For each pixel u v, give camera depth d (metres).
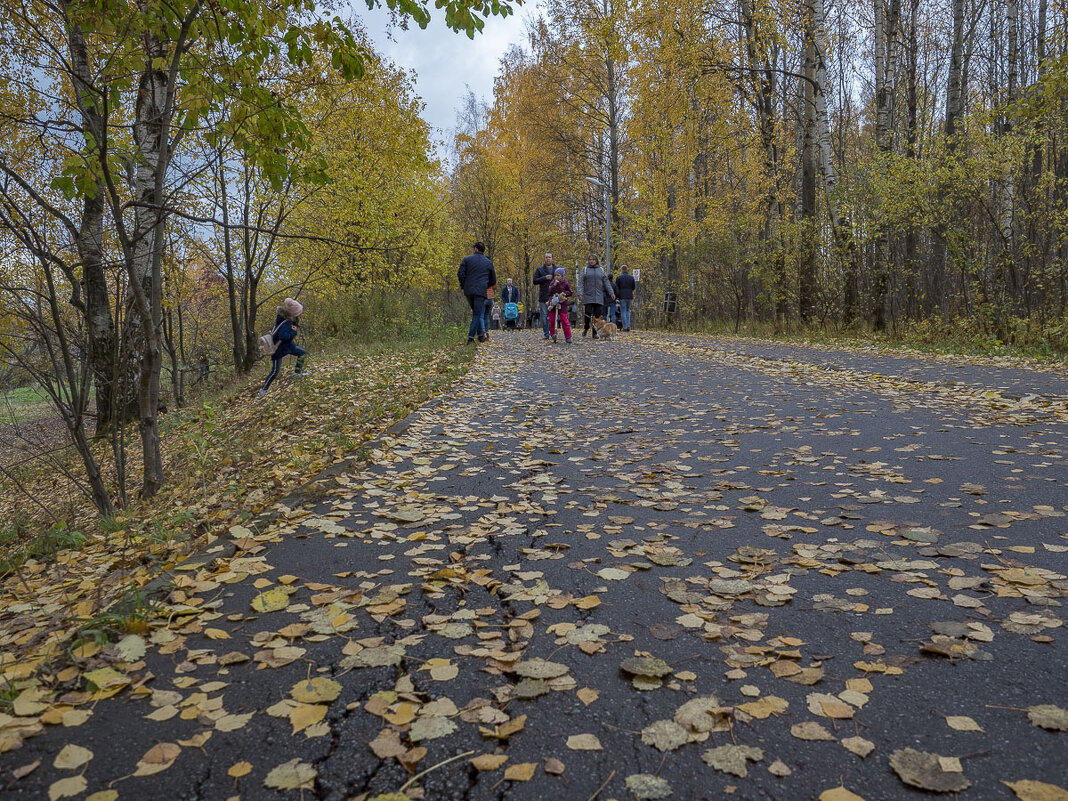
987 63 27.11
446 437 6.20
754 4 18.34
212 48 4.89
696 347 15.79
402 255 20.12
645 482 4.56
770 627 2.47
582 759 1.76
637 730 1.87
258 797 1.65
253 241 17.00
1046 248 13.40
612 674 2.18
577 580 2.97
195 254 15.23
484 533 3.63
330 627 2.55
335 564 3.22
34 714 2.02
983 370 10.09
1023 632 2.35
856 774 1.67
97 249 6.17
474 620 2.61
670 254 24.86
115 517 5.07
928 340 14.67
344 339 20.09
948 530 3.40
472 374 10.48
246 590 2.94
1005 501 3.82
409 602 2.79
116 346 5.38
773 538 3.43
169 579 3.07
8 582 3.94
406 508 4.09
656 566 3.11
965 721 1.86
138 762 1.79
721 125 22.39
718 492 4.28
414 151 15.87
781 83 26.05
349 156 15.30
